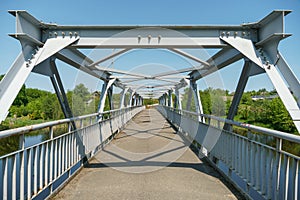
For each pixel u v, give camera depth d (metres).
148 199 3.16
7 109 3.63
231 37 4.37
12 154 2.44
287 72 3.85
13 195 2.48
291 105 3.69
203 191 3.45
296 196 2.29
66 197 3.22
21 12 3.76
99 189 3.53
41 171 3.05
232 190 3.49
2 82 3.72
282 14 3.71
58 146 3.59
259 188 2.94
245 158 3.32
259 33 4.34
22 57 3.99
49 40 4.35
